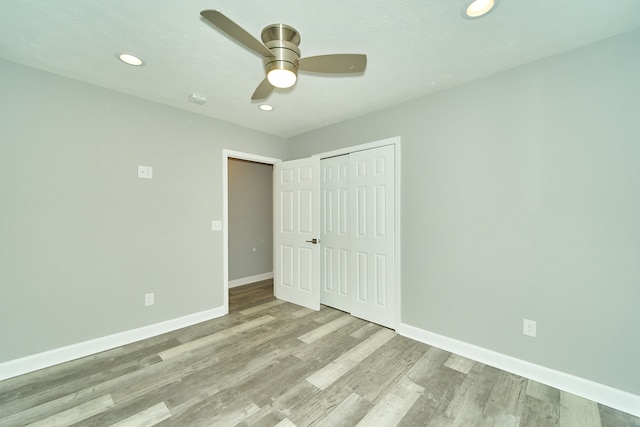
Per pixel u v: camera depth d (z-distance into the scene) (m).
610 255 1.78
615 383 1.76
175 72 2.20
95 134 2.43
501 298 2.20
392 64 2.06
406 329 2.75
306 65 1.67
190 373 2.11
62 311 2.27
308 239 3.54
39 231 2.17
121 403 1.78
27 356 2.12
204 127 3.14
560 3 1.46
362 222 3.15
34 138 2.15
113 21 1.60
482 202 2.29
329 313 3.35
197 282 3.08
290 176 3.76
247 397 1.84
